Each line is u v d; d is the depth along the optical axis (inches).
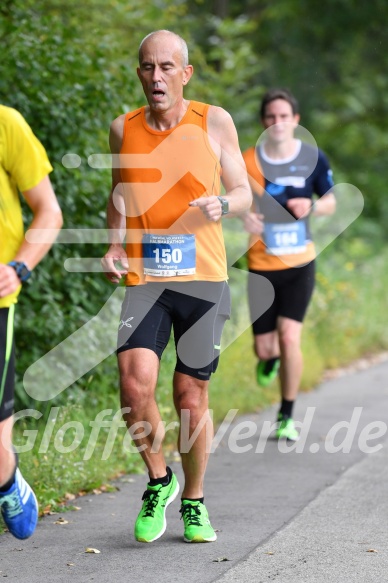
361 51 2070.6
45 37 696.4
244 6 1899.6
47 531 463.2
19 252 346.9
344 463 616.1
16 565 410.0
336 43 2015.3
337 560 414.6
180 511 449.4
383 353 1222.9
